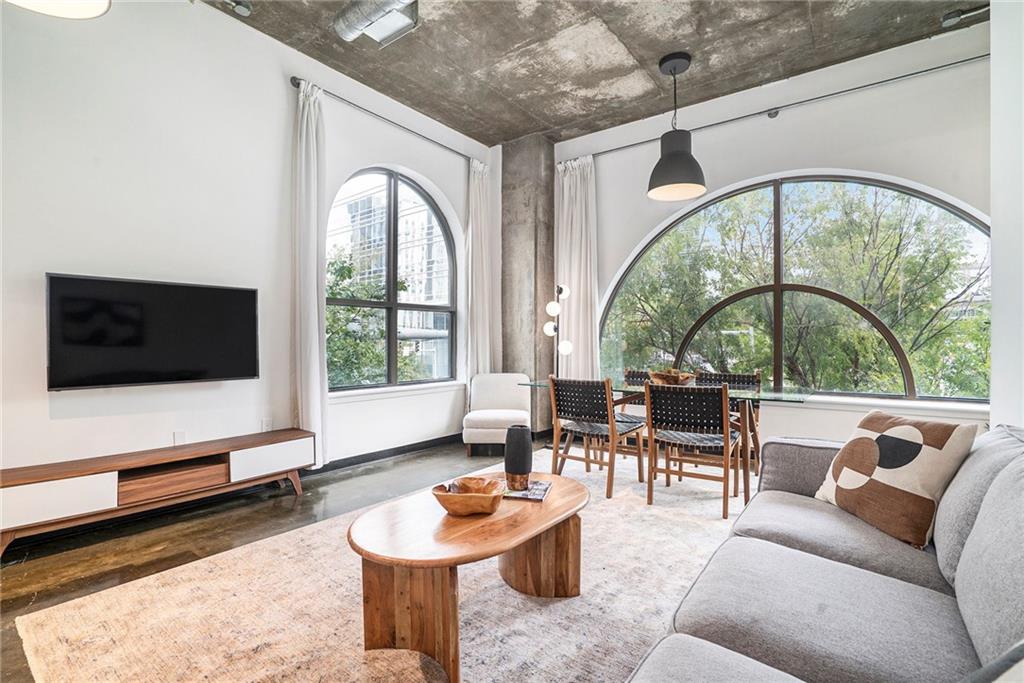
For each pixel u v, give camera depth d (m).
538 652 1.62
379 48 3.64
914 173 3.55
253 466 3.08
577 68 3.89
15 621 1.82
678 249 4.77
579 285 5.02
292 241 3.67
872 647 1.00
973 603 1.01
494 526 1.64
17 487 2.27
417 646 1.60
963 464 1.50
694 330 4.67
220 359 3.18
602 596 1.98
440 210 5.17
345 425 4.01
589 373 4.94
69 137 2.67
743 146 4.24
